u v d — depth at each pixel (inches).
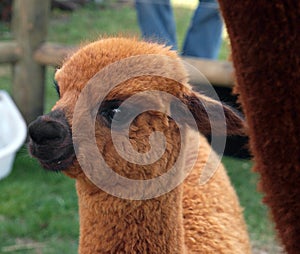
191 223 110.5
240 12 48.5
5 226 186.5
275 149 52.1
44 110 251.8
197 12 221.5
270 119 51.3
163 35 213.5
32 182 218.4
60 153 84.7
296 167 51.9
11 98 248.2
